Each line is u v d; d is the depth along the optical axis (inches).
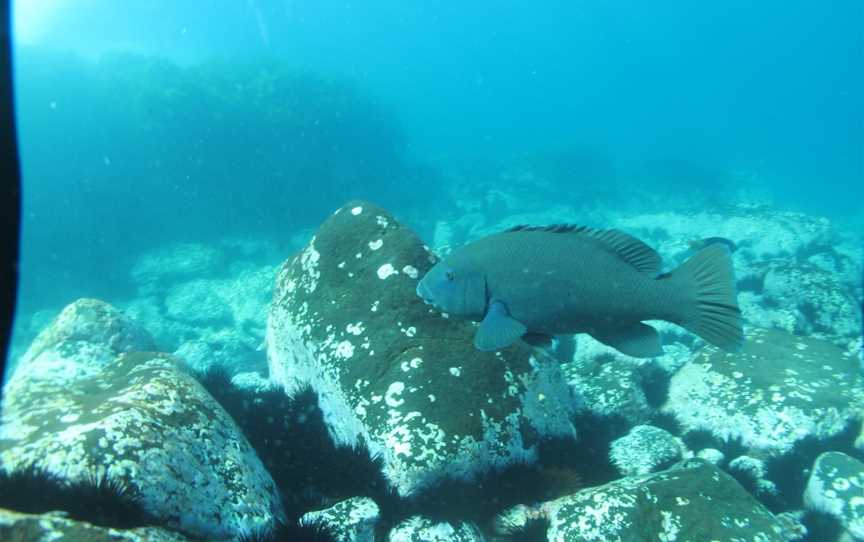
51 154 362.9
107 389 71.1
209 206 382.3
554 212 455.8
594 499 68.5
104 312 103.6
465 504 70.5
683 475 71.8
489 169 575.2
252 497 61.7
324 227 100.0
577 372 117.3
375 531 65.8
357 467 73.2
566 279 52.9
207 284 294.4
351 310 88.3
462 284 55.4
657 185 534.6
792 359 108.3
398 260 90.0
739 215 311.1
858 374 104.2
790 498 88.4
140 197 378.9
